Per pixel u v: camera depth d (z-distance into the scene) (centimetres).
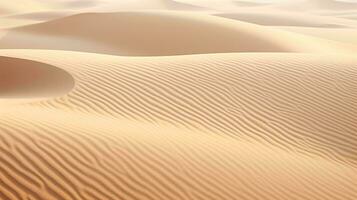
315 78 1079
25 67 1130
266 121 909
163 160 619
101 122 758
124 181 551
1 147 555
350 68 1166
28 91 1019
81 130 655
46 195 500
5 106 777
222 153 698
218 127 876
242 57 1233
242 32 2317
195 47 2177
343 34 3384
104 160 580
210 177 611
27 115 702
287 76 1080
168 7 6544
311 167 740
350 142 867
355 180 730
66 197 504
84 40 2325
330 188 678
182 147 680
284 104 966
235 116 916
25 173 524
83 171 548
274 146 830
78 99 905
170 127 838
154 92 972
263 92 1004
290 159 757
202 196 565
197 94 977
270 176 661
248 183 623
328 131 893
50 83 1029
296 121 915
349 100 994
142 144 651
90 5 6656
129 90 969
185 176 596
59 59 1179
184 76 1052
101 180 541
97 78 1013
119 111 885
